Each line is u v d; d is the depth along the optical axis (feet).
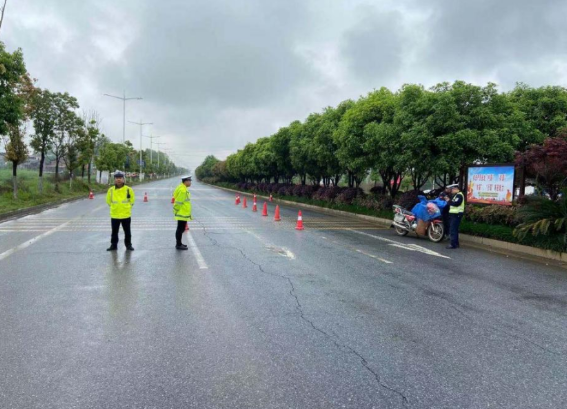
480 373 12.60
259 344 14.32
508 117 48.14
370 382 11.87
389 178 65.46
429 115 47.09
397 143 50.16
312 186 100.42
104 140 168.45
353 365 12.91
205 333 15.20
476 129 46.11
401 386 11.69
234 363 12.85
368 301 19.57
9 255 29.07
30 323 15.94
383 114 58.18
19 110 52.75
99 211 65.26
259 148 135.54
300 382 11.76
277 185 124.88
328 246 35.47
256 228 47.21
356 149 60.54
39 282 21.84
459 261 30.25
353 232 45.91
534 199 34.78
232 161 182.19
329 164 78.54
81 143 104.32
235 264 27.12
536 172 39.96
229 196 127.65
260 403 10.64
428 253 33.27
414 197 52.44
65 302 18.54
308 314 17.53
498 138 44.86
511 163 40.81
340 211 75.46
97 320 16.38
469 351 14.19
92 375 11.97
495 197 42.24
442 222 39.11
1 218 54.03
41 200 78.33
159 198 102.89
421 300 19.95
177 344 14.19
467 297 20.71
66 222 49.93
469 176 45.01
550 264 30.04
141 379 11.77
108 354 13.35
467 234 40.40
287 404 10.62
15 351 13.48
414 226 41.32
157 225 48.37
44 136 85.87
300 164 94.63
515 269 27.91
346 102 75.87
